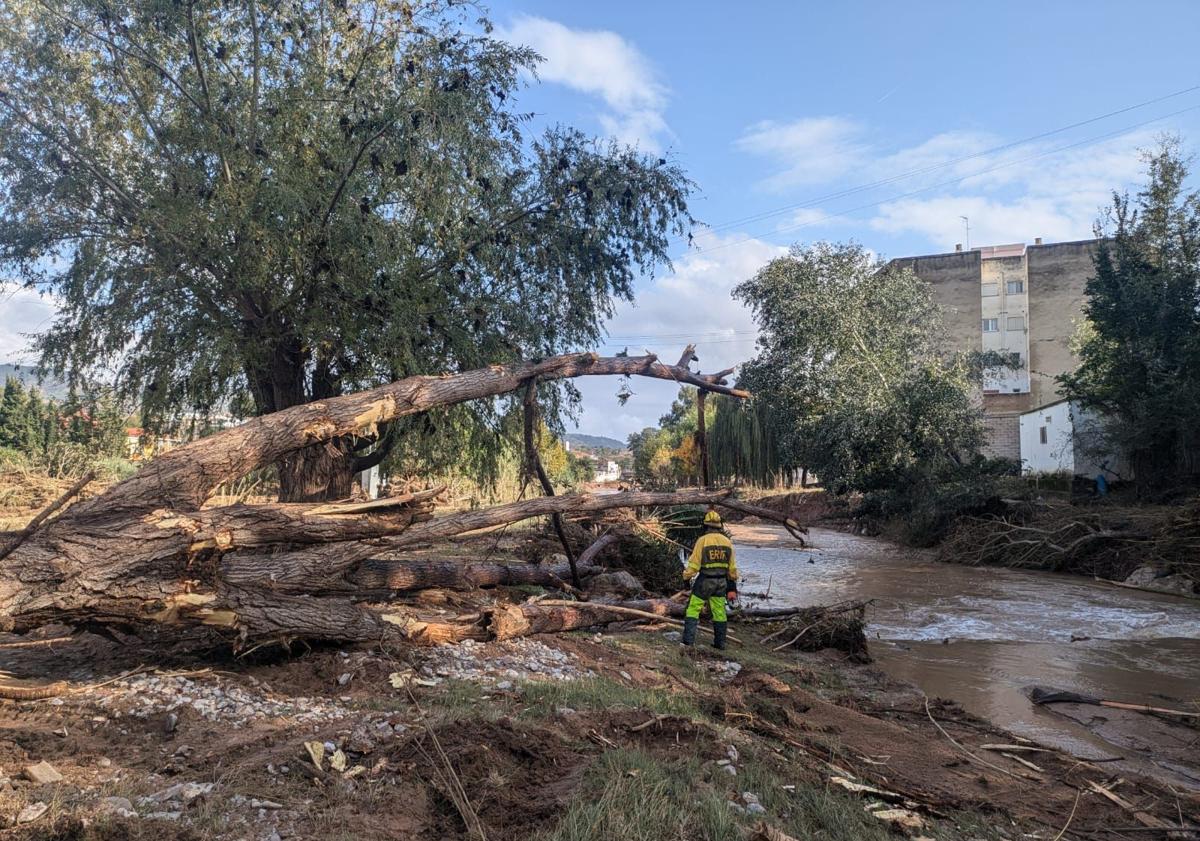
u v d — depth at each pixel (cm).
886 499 2947
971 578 1992
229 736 509
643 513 1573
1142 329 2622
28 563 596
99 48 1135
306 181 1073
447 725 508
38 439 3453
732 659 953
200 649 705
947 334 3778
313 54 1162
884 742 658
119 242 1109
